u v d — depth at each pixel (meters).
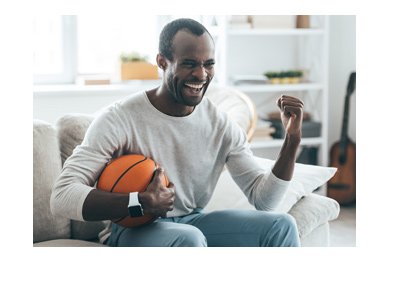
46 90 3.77
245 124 3.06
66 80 4.16
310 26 4.30
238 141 2.09
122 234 1.88
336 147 4.34
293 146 1.99
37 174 2.07
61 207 1.77
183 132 1.96
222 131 2.04
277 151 4.60
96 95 3.91
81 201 1.73
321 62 4.29
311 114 4.46
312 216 2.14
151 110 1.93
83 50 4.25
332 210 2.19
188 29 1.88
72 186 1.76
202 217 2.01
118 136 1.88
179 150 1.97
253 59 4.50
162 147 1.95
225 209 2.17
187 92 1.89
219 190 2.32
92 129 1.88
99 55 4.28
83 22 4.21
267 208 2.05
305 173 2.29
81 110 3.89
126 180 1.77
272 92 4.55
